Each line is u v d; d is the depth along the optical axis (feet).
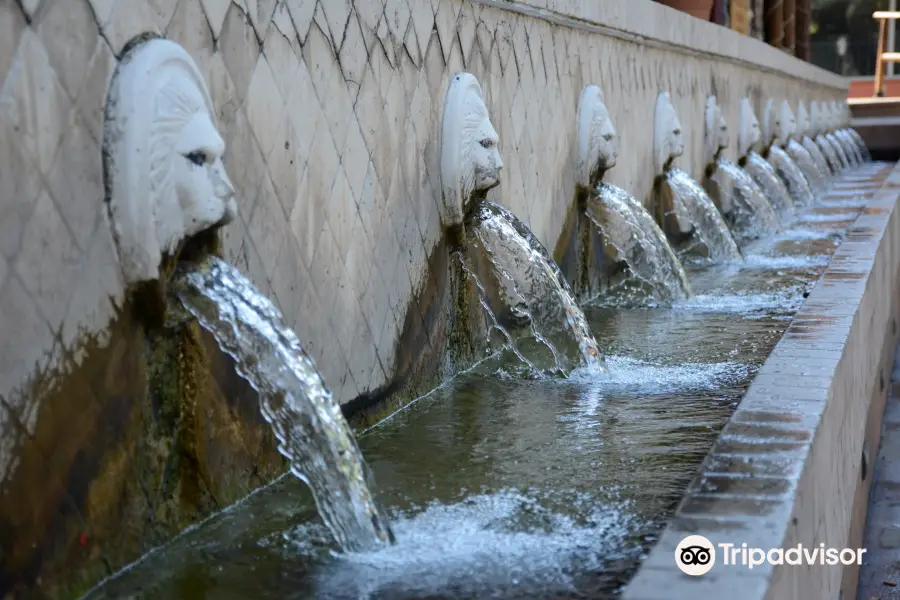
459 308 12.85
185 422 7.95
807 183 34.94
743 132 30.99
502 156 14.11
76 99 6.71
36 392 6.39
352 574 7.14
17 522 6.23
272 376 7.84
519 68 14.62
